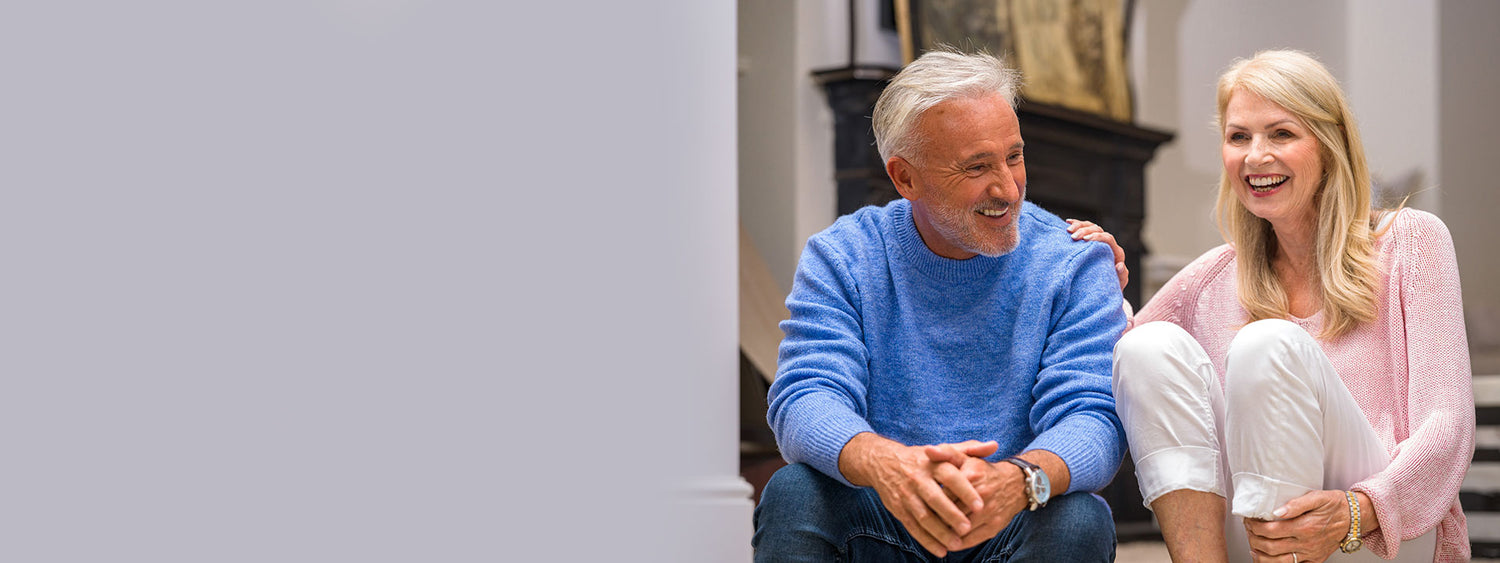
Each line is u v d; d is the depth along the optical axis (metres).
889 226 1.65
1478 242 7.43
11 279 0.65
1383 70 7.56
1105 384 1.50
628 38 1.39
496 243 1.04
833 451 1.40
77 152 0.67
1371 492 1.44
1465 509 3.64
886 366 1.60
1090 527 1.36
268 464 0.77
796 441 1.44
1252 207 1.72
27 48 0.66
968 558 1.51
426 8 0.94
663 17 1.56
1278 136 1.70
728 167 1.81
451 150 0.97
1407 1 7.45
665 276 1.51
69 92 0.67
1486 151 7.52
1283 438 1.40
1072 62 6.11
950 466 1.31
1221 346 1.83
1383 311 1.66
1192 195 7.48
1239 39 7.59
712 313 1.74
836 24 5.43
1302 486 1.42
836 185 5.36
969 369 1.58
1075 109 5.72
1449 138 7.34
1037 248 1.62
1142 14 6.87
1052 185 5.71
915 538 1.38
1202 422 1.44
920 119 1.53
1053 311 1.59
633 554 1.34
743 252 5.03
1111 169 6.05
